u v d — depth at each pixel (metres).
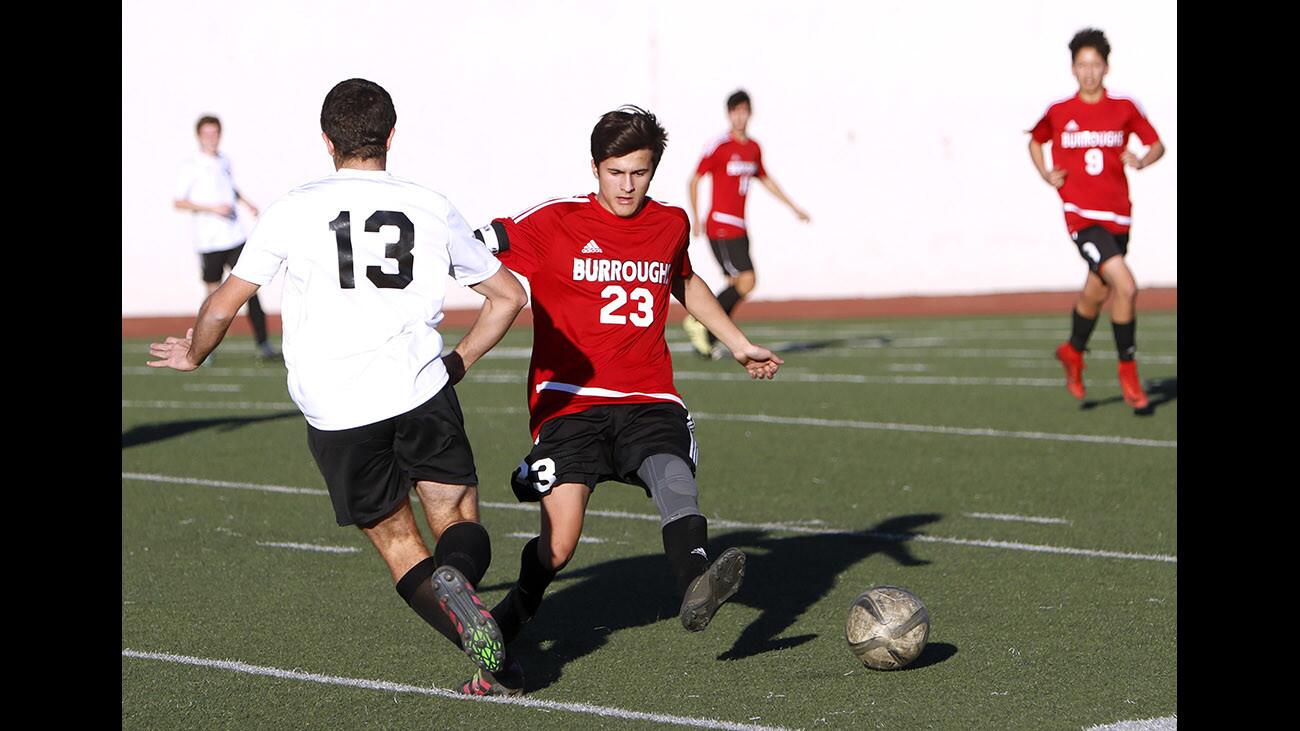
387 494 17.80
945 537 28.92
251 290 17.48
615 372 19.89
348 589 25.19
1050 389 54.72
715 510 32.25
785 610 23.20
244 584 25.62
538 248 19.80
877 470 37.25
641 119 19.33
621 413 19.91
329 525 31.25
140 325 97.12
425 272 17.72
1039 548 27.62
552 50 105.00
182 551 28.53
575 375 19.91
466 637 16.28
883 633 19.20
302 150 101.62
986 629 21.70
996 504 32.41
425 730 17.33
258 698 18.78
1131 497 32.88
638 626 22.31
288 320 17.66
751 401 52.47
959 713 17.59
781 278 107.44
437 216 17.91
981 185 105.44
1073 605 23.11
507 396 56.41
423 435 17.53
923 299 105.69
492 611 20.59
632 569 26.42
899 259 106.56
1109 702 17.97
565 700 18.45
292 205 17.45
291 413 52.16
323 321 17.38
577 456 19.78
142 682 19.55
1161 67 103.31
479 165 104.56
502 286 18.31
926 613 19.47
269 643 21.59
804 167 106.62
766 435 43.81
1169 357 67.12
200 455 41.91
